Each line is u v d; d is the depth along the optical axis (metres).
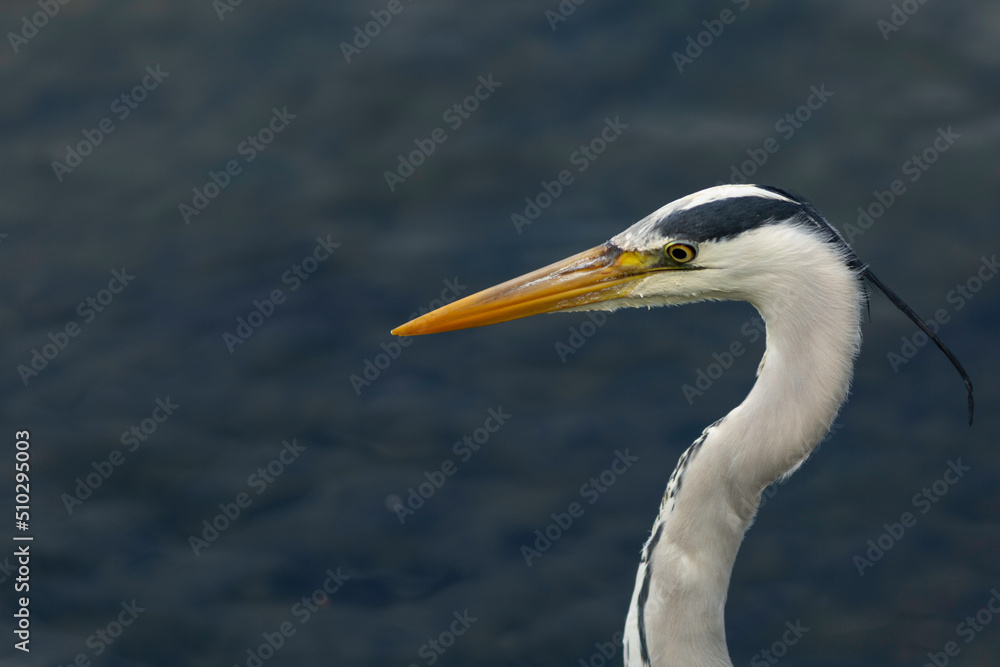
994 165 14.76
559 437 13.30
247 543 12.64
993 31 16.14
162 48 17.12
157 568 12.44
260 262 14.84
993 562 11.88
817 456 12.91
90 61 17.00
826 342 6.87
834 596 11.84
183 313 14.44
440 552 12.51
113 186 15.59
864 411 13.14
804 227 6.99
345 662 11.62
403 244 14.86
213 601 12.18
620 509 12.69
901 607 11.68
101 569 12.41
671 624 7.29
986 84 15.59
